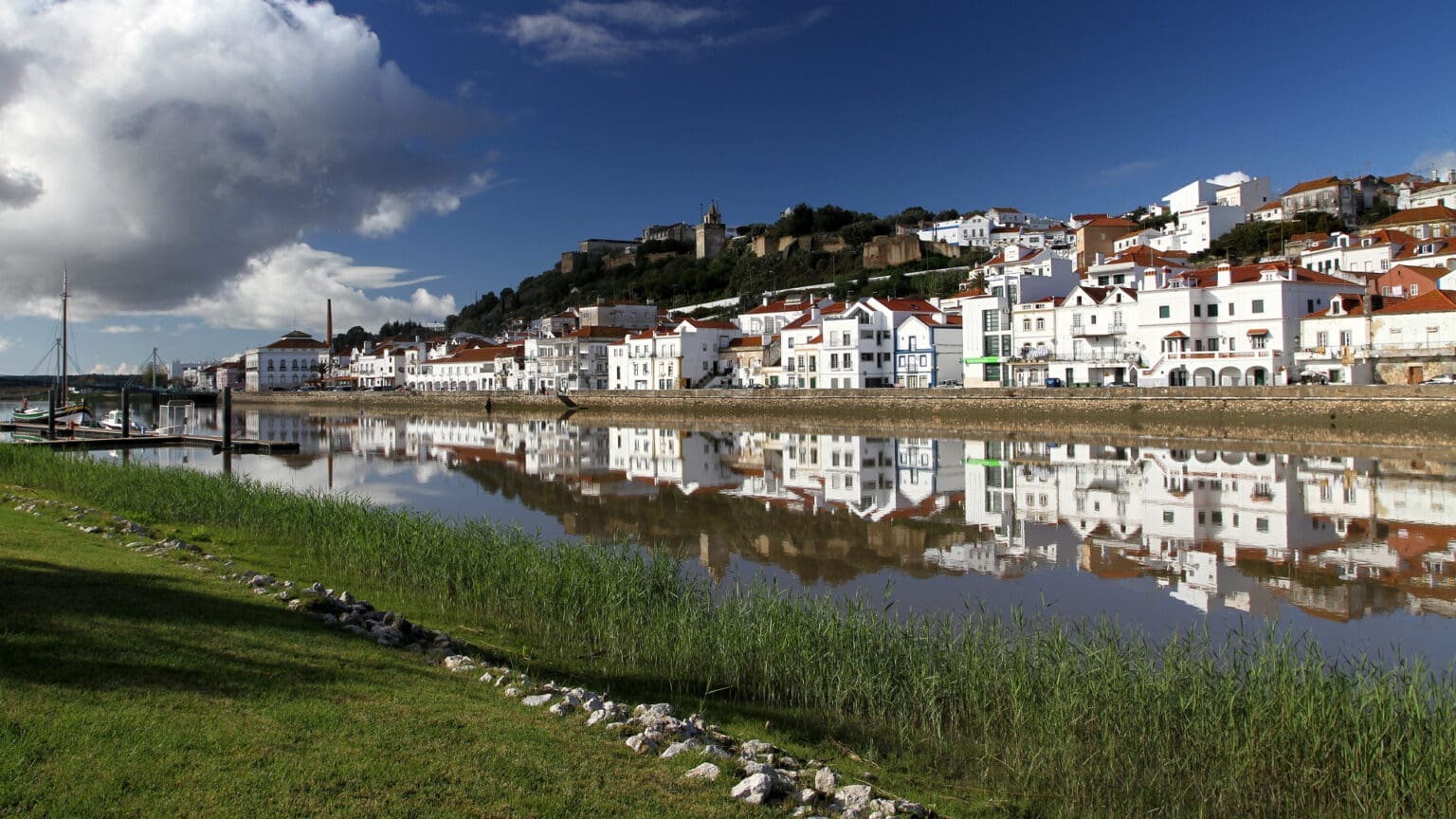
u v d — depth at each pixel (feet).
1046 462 202.39
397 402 576.61
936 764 48.42
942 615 81.51
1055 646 60.18
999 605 85.71
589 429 355.56
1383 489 150.00
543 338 567.59
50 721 34.32
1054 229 642.63
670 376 498.28
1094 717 50.67
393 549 87.40
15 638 42.45
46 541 73.51
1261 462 190.08
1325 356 285.64
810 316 453.99
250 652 46.93
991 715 52.70
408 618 70.23
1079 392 294.46
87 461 146.20
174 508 112.37
